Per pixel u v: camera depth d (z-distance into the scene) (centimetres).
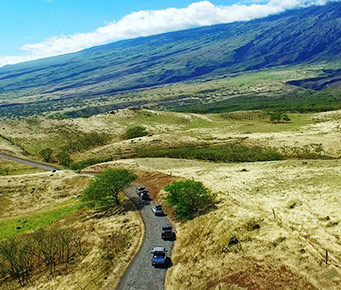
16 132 16475
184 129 17162
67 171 10325
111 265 4097
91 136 15838
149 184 7600
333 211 3891
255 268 3180
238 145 11625
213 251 3784
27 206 7719
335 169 5841
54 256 4562
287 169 6588
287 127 15012
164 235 4669
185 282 3450
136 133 15650
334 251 3141
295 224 3803
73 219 6281
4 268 4438
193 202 5309
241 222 4122
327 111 19575
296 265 3055
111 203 6681
